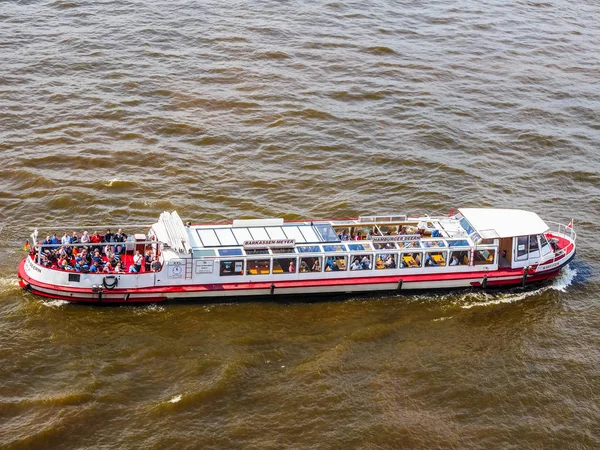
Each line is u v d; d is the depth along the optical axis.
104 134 86.44
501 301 63.97
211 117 91.19
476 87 102.94
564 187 82.31
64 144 84.00
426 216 68.69
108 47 105.25
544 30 123.06
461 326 61.06
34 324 58.31
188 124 89.19
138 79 98.06
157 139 86.31
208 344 57.53
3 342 56.34
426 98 98.88
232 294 61.66
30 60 100.44
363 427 51.06
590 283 66.75
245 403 52.31
